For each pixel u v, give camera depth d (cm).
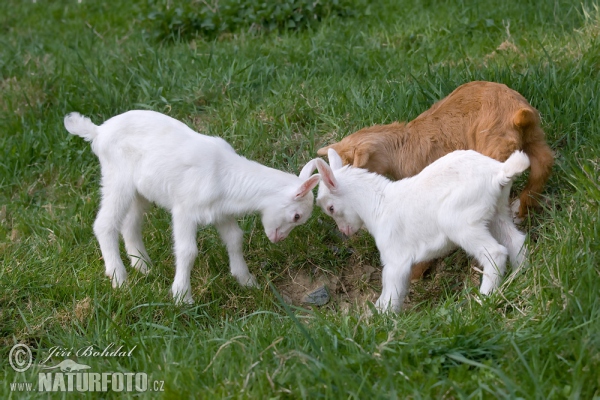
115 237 667
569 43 864
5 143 888
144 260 689
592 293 507
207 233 725
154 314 623
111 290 640
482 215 572
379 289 676
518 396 441
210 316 641
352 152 673
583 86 752
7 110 949
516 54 870
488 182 571
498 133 629
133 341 562
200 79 912
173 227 648
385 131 680
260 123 821
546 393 442
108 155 657
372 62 920
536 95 751
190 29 1119
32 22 1311
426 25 1013
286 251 712
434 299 646
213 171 630
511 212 682
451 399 452
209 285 662
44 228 763
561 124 718
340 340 515
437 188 589
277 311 655
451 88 782
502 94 646
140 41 1103
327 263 707
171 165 630
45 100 953
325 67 913
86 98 920
